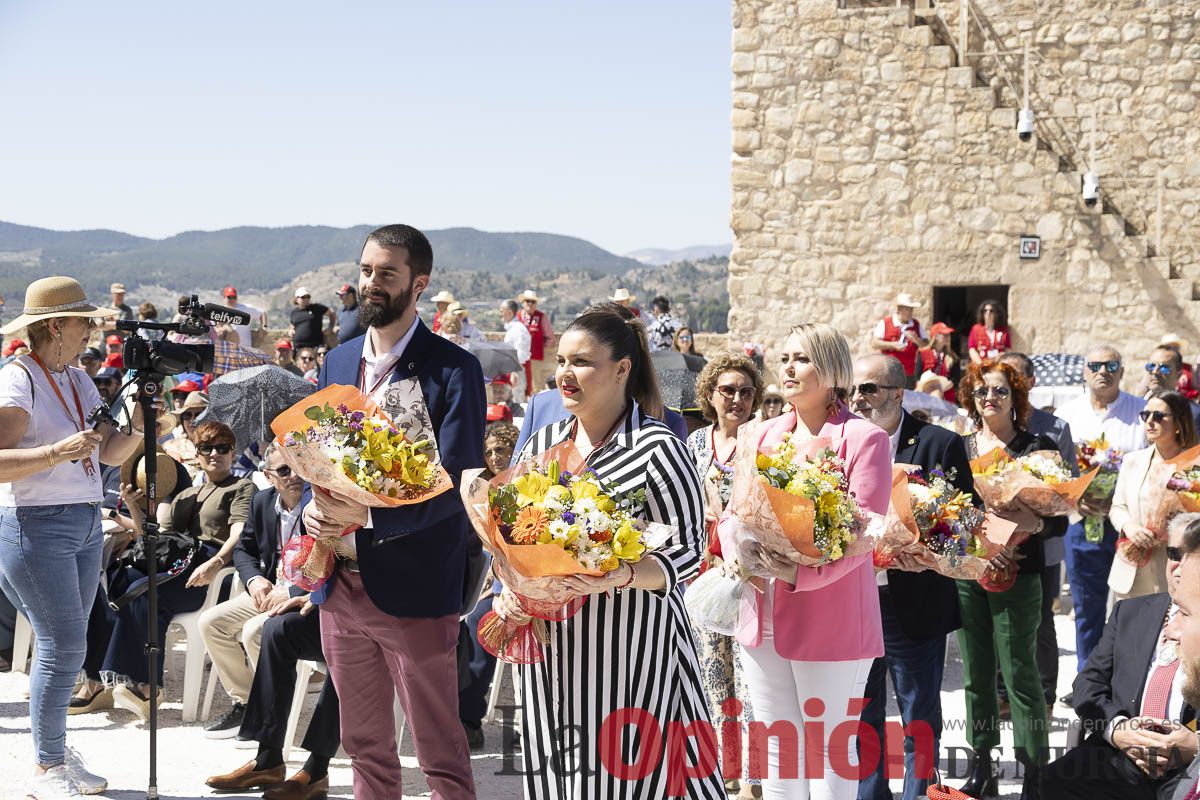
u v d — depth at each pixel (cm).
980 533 450
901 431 476
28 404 465
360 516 379
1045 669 551
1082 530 613
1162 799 353
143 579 582
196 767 520
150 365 460
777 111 1567
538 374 1761
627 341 354
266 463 557
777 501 368
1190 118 1516
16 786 486
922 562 436
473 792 413
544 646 345
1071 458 588
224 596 608
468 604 526
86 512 475
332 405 383
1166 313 1488
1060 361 1229
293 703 519
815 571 385
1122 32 1534
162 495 676
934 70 1530
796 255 1573
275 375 863
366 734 416
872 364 468
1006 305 1661
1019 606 479
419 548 392
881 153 1547
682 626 350
